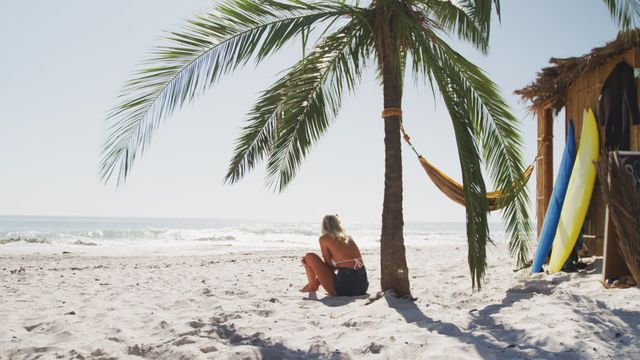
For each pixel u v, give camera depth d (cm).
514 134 527
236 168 603
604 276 509
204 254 1512
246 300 525
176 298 541
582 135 659
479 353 295
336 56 545
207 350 322
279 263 1081
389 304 454
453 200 659
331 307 485
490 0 427
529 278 610
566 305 424
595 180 667
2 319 424
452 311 445
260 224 11012
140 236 3356
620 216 492
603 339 314
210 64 442
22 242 1916
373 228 8562
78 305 504
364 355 306
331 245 545
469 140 467
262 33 456
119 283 704
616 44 587
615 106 612
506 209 579
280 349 323
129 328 394
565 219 629
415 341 323
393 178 498
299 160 608
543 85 712
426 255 1251
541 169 782
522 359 280
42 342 353
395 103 501
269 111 590
